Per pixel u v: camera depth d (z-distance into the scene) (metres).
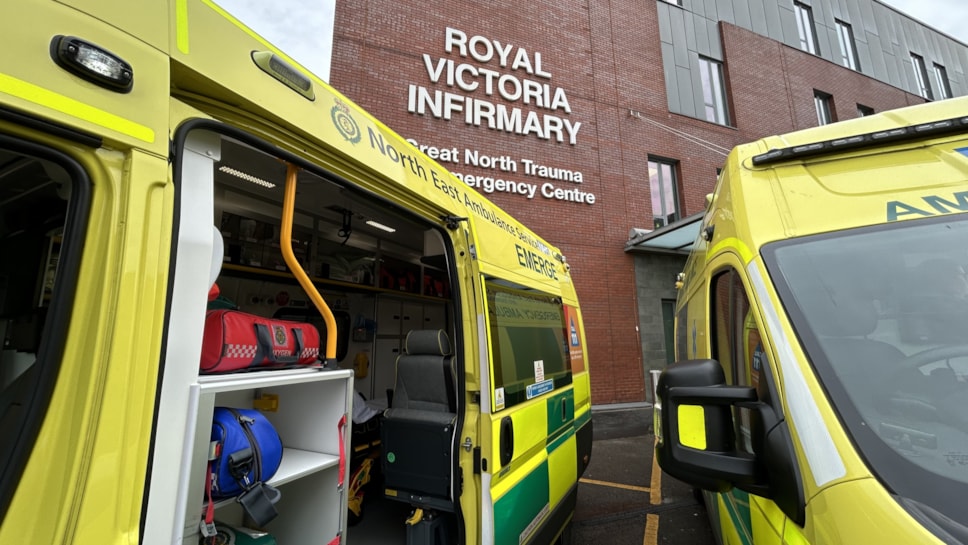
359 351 4.84
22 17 0.79
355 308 4.84
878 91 14.17
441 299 5.97
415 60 8.55
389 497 2.35
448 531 2.34
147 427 0.91
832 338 1.29
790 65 12.80
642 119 10.63
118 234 0.88
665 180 10.99
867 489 1.03
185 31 1.10
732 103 11.77
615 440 7.17
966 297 1.27
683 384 1.39
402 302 5.45
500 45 9.41
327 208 3.65
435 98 8.59
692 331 3.15
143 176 0.93
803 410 1.20
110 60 0.89
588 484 5.27
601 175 9.95
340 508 1.59
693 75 11.59
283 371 1.52
